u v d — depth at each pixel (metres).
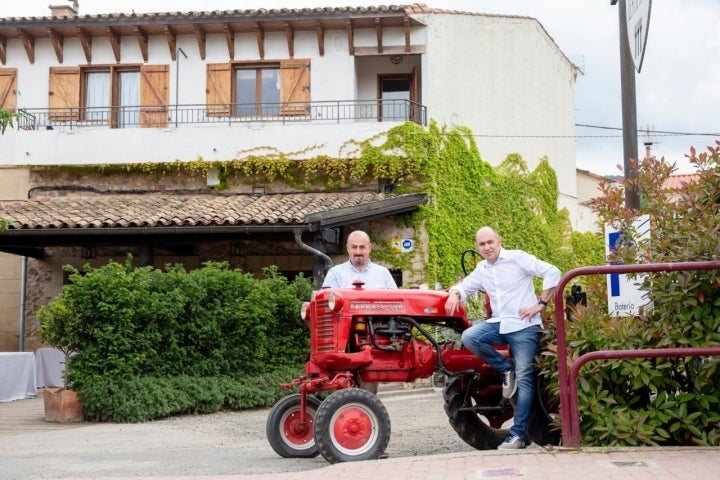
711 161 7.35
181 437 10.09
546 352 6.82
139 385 12.13
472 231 21.92
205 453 8.58
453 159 21.70
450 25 22.34
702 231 6.81
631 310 7.35
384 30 22.19
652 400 6.78
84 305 12.21
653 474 5.34
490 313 7.66
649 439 6.45
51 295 20.59
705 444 6.44
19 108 21.72
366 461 6.66
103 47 22.77
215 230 17.50
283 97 22.36
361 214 18.31
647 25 8.12
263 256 20.25
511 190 23.56
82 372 12.23
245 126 20.92
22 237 18.16
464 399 7.85
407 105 22.89
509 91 23.98
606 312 7.57
